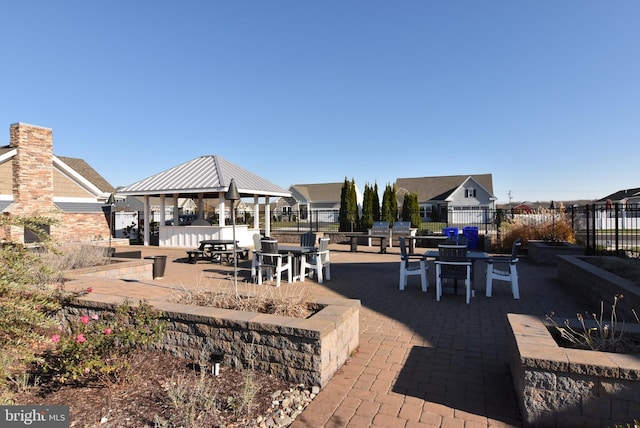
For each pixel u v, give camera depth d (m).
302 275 8.89
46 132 15.20
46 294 3.93
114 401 3.14
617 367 2.59
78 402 3.13
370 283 8.70
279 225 24.38
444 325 5.48
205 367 3.75
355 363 4.09
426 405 3.21
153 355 4.07
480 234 16.81
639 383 2.57
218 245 13.66
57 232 16.11
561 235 13.94
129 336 3.63
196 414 2.93
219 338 3.82
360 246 17.88
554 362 2.74
